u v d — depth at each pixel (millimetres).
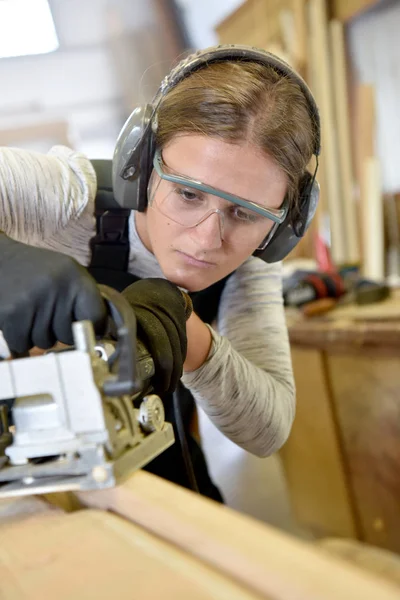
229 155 559
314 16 2393
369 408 1312
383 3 2266
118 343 431
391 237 2387
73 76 2990
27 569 353
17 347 449
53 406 433
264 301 799
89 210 769
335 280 1512
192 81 597
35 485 437
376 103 2408
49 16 2846
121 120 3072
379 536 1405
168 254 632
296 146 595
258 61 614
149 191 651
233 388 671
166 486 411
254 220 608
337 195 2414
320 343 1331
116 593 318
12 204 715
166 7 2918
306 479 1541
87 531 389
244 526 348
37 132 3045
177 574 328
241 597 301
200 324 653
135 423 470
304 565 306
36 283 419
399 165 2424
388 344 1211
